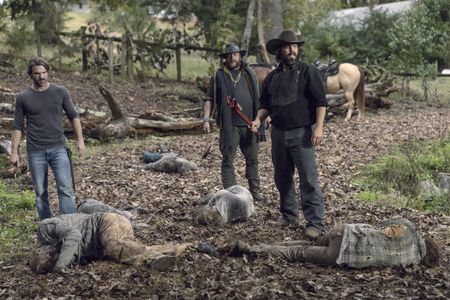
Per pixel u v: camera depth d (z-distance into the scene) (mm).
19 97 6898
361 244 5652
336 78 17422
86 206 7383
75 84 20938
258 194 8734
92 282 5492
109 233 5934
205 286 5289
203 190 9516
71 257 5805
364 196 9273
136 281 5477
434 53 25703
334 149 13086
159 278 5492
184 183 10125
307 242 6176
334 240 5750
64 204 6953
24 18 22844
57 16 23391
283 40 6824
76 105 17359
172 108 19266
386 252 5656
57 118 6941
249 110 8453
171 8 26812
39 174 6941
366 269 5664
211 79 8539
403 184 9945
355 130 15477
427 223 7824
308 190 6848
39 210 7051
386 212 8367
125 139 14180
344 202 8898
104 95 14078
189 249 6098
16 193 9578
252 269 5691
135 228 7336
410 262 5719
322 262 5781
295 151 6871
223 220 7461
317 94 6727
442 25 26281
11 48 23188
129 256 5871
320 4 29688
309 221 6852
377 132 15109
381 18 29359
